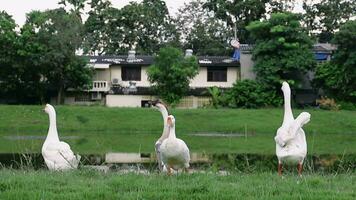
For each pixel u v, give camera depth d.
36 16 46.94
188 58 49.16
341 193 8.51
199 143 30.58
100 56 55.94
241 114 42.78
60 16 47.28
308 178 10.11
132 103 51.97
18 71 47.41
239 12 63.56
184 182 9.52
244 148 27.39
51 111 14.64
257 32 48.84
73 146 27.84
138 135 36.56
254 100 47.66
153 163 19.36
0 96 50.47
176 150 11.76
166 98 49.00
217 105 48.41
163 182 9.43
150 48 62.88
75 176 10.48
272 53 48.00
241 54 52.88
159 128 39.84
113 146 27.92
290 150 12.02
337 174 11.45
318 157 21.56
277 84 47.84
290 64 46.91
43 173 11.09
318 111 43.72
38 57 46.31
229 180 10.09
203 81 53.81
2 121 40.28
